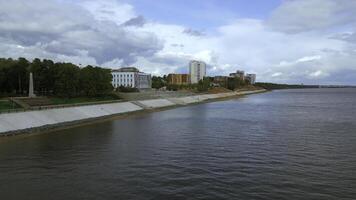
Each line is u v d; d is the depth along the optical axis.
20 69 160.50
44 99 137.62
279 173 48.09
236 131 87.56
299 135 80.38
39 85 160.12
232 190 41.25
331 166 51.88
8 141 75.56
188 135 81.81
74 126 101.75
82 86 162.38
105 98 174.12
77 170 51.00
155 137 79.31
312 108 165.00
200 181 44.66
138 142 73.12
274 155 59.16
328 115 128.38
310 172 48.62
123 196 39.78
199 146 67.62
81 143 72.56
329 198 38.72
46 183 45.06
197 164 53.38
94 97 171.12
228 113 140.75
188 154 60.44
